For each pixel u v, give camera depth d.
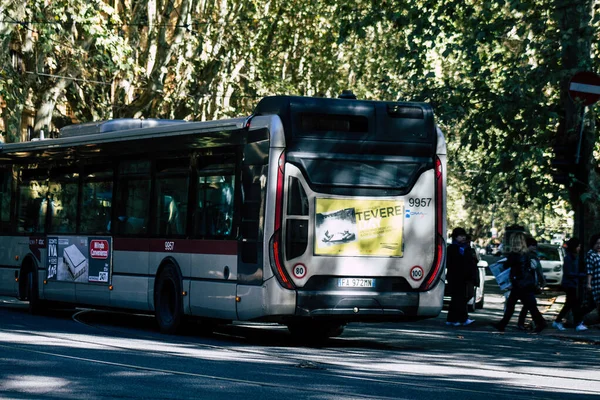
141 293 20.03
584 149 25.55
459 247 24.88
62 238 22.73
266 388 11.69
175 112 47.81
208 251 18.19
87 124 22.56
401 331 22.70
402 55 27.41
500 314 31.03
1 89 38.25
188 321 19.38
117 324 21.77
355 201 17.30
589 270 23.25
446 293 31.58
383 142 17.53
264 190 16.97
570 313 25.30
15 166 24.84
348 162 17.33
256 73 49.16
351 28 28.50
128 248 20.47
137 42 42.97
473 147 26.75
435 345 19.17
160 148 19.69
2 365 13.09
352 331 22.27
